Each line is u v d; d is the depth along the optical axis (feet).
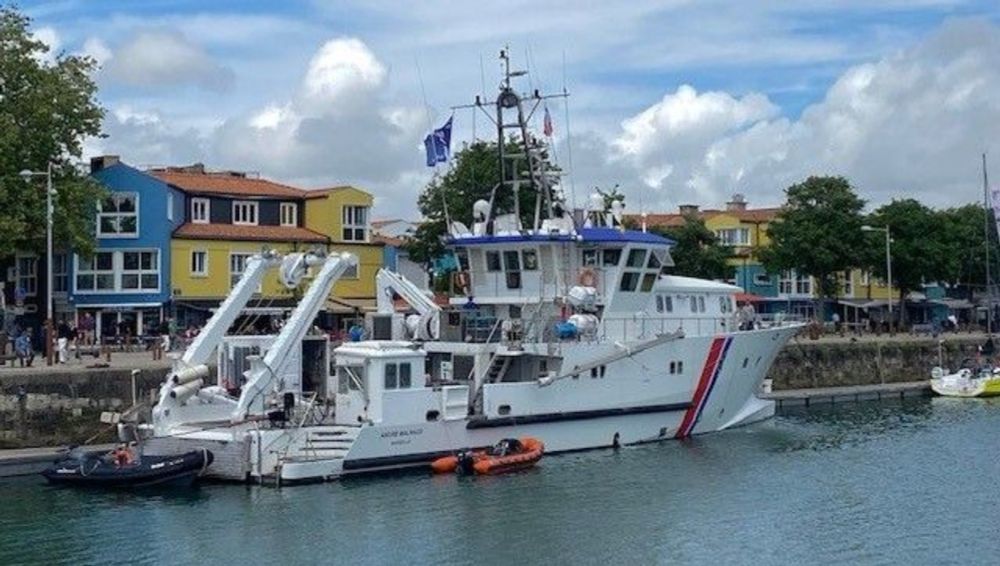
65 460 115.96
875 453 137.69
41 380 133.39
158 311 214.69
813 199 286.46
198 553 88.63
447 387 118.83
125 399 138.82
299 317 117.70
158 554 88.48
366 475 113.50
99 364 147.33
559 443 128.47
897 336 263.90
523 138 138.72
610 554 89.76
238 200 228.63
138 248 214.28
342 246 238.07
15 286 225.35
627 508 104.53
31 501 105.40
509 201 169.17
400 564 86.28
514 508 103.50
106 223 214.28
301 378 125.49
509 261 138.00
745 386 150.92
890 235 304.50
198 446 111.04
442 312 131.64
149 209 214.90
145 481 108.06
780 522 100.53
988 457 135.44
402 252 257.96
